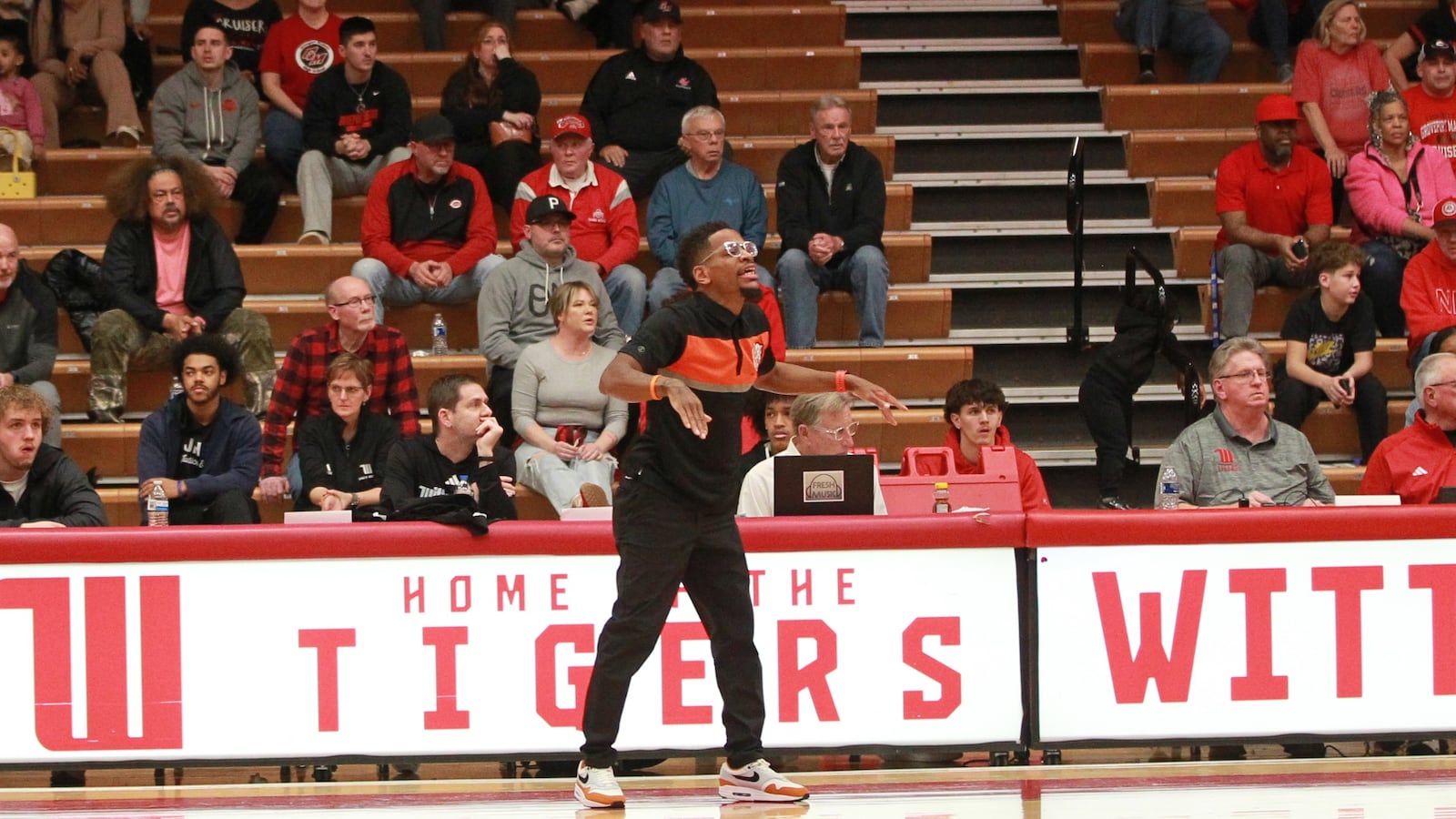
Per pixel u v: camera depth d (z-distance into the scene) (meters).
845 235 17.31
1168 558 11.06
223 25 20.80
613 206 17.53
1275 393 16.38
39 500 12.66
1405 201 18.09
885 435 16.47
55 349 16.00
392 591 10.90
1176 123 20.58
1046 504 13.55
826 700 10.97
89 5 20.50
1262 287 17.97
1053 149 20.41
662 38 19.19
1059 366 17.78
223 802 10.12
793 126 20.58
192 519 14.23
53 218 18.70
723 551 9.68
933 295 17.91
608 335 16.22
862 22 22.36
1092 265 19.16
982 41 21.92
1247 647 11.09
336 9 22.72
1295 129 18.00
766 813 9.34
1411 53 21.03
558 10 22.31
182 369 14.40
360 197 19.09
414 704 10.88
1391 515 11.12
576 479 14.55
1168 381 17.84
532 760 10.90
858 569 11.01
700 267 9.38
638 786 10.50
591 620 10.92
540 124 20.64
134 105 20.30
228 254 16.86
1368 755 11.45
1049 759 11.03
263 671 10.87
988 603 11.02
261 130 20.44
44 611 10.85
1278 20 21.47
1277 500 13.12
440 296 17.31
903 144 20.39
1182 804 9.55
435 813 9.56
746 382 9.54
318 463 14.29
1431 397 13.12
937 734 10.98
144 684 10.87
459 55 21.30
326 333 15.18
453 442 13.04
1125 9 21.17
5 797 10.41
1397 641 11.13
